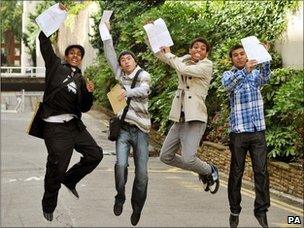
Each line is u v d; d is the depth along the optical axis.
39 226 6.54
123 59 6.24
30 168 10.60
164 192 8.65
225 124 11.07
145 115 6.18
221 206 7.75
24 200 7.93
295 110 8.85
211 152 11.14
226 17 12.86
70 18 30.72
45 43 6.07
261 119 6.08
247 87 6.06
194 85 6.17
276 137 9.24
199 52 6.24
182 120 6.26
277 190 8.98
